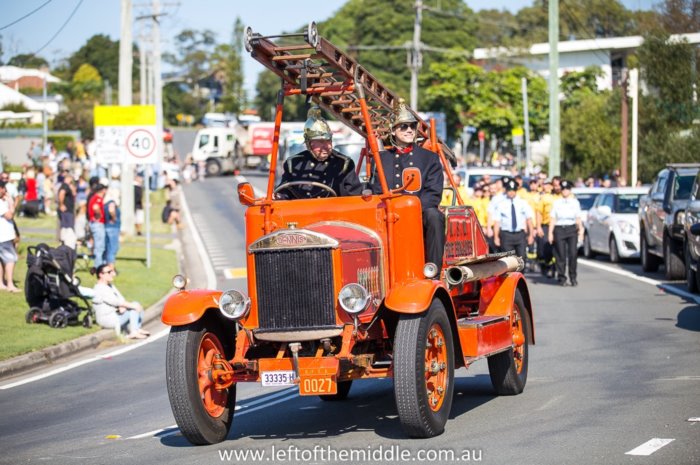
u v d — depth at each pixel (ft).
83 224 94.99
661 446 28.40
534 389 39.22
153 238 122.52
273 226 32.50
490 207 75.77
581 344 50.55
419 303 29.50
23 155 224.94
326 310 30.07
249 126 258.37
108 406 40.93
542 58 266.98
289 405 38.83
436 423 30.66
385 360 33.22
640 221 89.25
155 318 71.72
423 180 34.01
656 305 65.51
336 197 32.81
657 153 141.79
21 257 91.25
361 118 36.63
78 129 306.14
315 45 29.37
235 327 33.24
